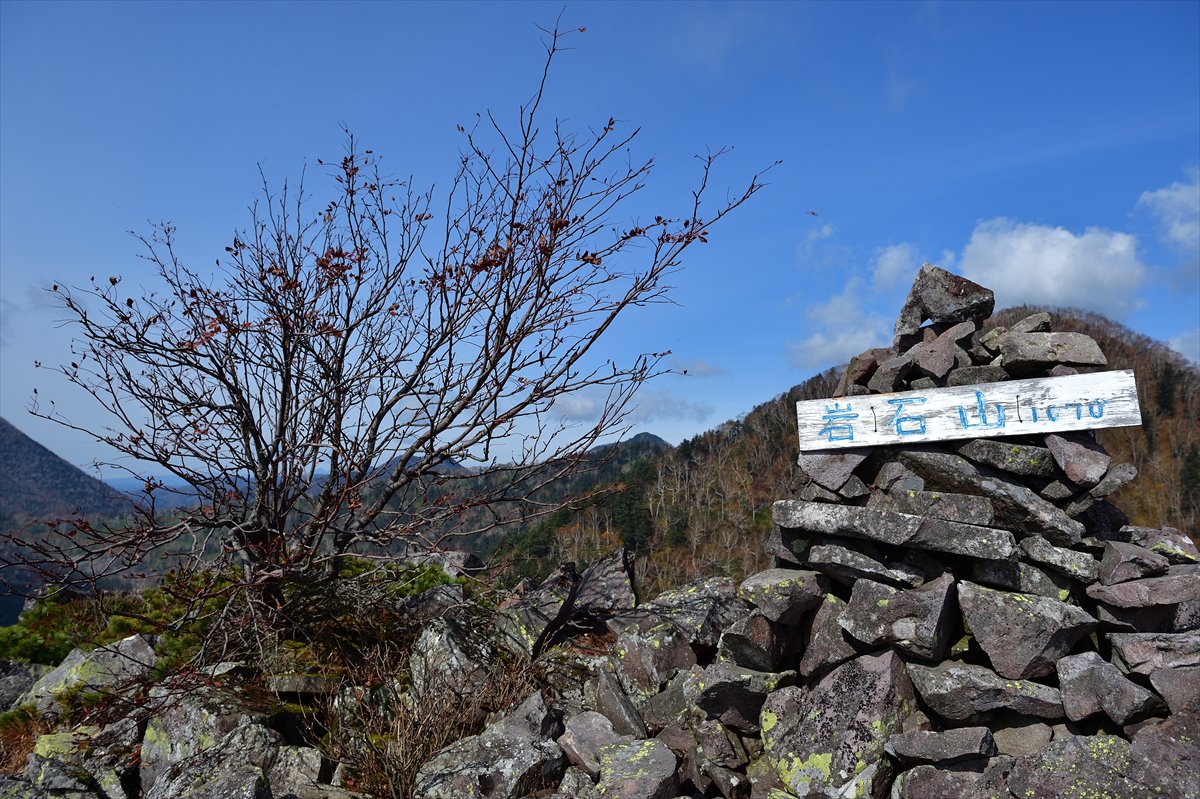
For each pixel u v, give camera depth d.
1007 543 4.68
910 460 5.26
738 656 5.29
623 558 7.51
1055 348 5.06
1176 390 99.94
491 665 6.37
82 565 6.15
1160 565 4.65
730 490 68.88
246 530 6.88
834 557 5.05
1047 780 4.01
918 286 5.65
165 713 5.58
